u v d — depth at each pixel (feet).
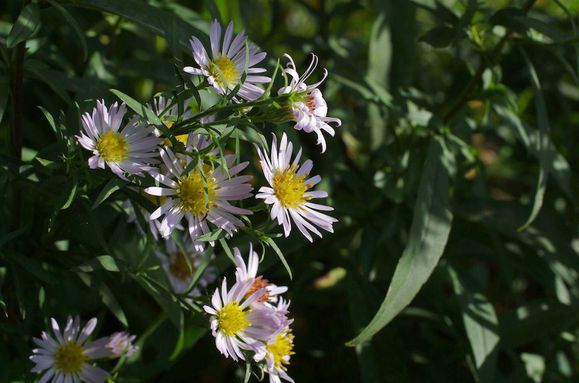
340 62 1.89
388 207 1.79
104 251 1.43
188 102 1.45
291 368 1.88
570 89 2.48
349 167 1.95
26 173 1.42
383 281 1.82
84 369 1.42
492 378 1.69
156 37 1.93
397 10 2.00
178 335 1.66
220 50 1.40
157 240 1.53
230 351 1.32
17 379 1.47
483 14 1.70
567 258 1.79
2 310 1.49
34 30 1.34
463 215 1.79
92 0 1.41
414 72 2.20
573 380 1.87
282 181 1.31
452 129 1.75
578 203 2.00
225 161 1.26
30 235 1.46
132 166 1.28
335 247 1.86
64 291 1.65
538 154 1.71
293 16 2.84
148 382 1.74
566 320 1.82
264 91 1.32
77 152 1.31
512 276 1.91
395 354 1.74
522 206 1.82
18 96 1.45
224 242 1.30
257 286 1.35
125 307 1.72
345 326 1.87
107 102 1.61
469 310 1.72
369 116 1.95
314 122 1.26
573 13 1.73
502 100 1.73
